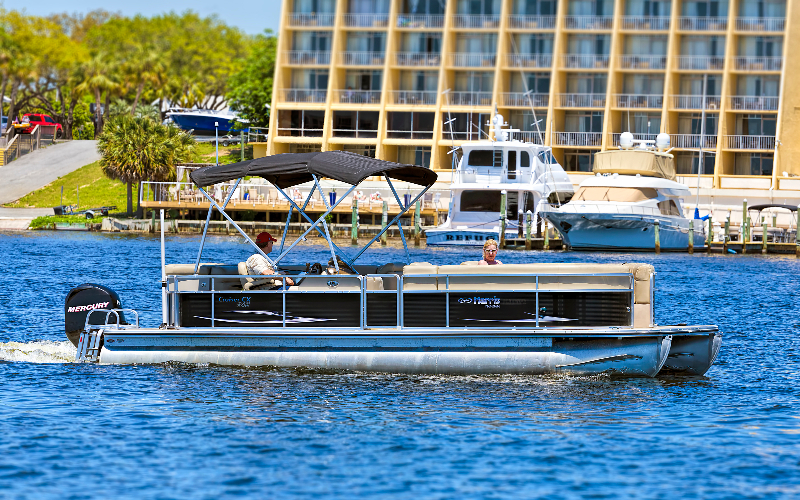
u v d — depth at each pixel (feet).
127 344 99.45
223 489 69.51
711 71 426.10
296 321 97.76
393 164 95.91
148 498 67.77
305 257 261.65
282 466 73.97
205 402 89.45
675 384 98.68
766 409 90.02
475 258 270.46
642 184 308.60
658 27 431.84
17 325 134.51
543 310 96.43
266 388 93.76
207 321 98.89
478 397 91.81
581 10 441.27
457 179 333.62
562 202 351.67
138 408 87.66
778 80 427.74
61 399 90.22
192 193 393.29
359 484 70.49
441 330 95.45
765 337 131.95
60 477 71.41
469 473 72.64
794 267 258.16
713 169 431.84
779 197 398.21
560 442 79.66
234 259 263.70
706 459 76.07
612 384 96.63
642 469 73.82
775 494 69.41
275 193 395.55
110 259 256.32
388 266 103.60
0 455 75.46
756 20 425.28
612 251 308.60
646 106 430.61
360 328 96.68
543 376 95.96
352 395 91.97
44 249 288.71
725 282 213.25
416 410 87.71
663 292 191.62
